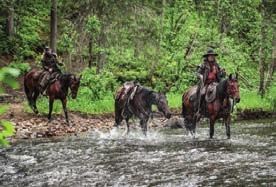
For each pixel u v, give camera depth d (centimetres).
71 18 2800
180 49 3047
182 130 1770
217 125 1942
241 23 3316
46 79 1841
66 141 1409
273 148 1164
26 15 3331
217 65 1455
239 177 820
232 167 912
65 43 2547
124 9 2477
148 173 882
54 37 2419
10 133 301
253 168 896
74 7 2547
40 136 1550
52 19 2417
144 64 2895
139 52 2625
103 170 928
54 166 986
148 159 1039
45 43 3362
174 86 2856
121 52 2747
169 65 2875
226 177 824
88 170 933
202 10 3478
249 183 773
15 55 2981
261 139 1374
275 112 2431
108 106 2238
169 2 3303
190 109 1523
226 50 2936
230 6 3234
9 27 3139
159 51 2728
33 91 1945
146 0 2591
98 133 1655
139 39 2583
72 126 1792
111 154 1129
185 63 2908
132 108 1517
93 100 2342
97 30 2494
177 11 3322
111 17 2480
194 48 3016
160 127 1908
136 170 916
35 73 1928
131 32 2547
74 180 846
